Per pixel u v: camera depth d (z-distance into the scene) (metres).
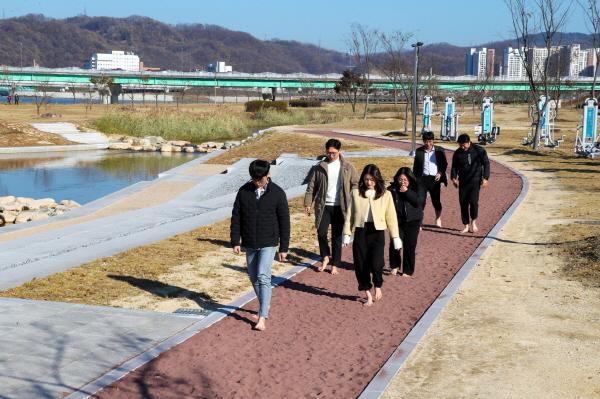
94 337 7.80
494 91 116.88
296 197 20.28
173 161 42.12
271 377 6.78
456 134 44.56
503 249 12.66
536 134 36.09
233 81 125.00
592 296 9.49
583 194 19.70
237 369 6.97
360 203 9.09
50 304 9.02
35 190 30.30
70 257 11.98
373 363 7.16
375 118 75.06
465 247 12.95
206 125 59.91
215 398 6.27
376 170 9.08
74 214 20.08
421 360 7.23
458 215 16.52
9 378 6.59
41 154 45.41
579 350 7.50
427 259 12.02
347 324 8.47
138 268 11.20
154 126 58.72
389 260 11.34
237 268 11.39
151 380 6.64
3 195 28.81
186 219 16.42
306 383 6.63
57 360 7.09
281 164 31.67
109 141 52.31
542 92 52.47
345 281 10.60
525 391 6.43
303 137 45.31
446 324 8.42
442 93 123.31
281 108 87.56
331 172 10.90
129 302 9.34
